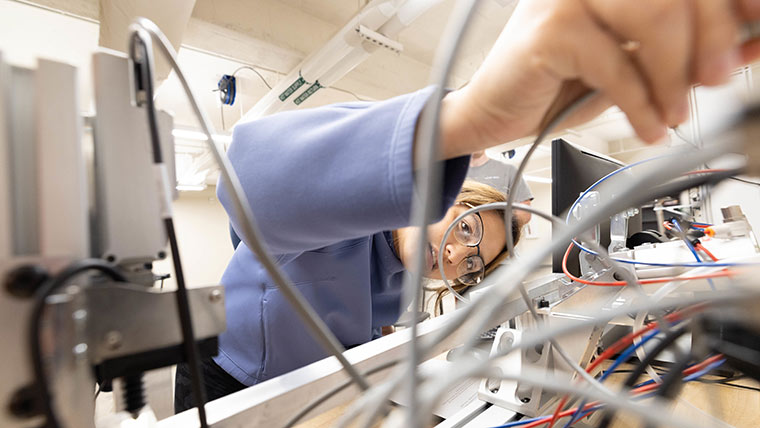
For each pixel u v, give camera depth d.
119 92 0.24
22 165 0.19
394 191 0.34
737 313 0.21
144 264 0.26
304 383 0.32
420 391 0.15
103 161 0.23
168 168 0.26
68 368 0.19
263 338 0.79
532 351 0.45
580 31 0.22
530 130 0.31
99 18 1.58
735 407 0.49
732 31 0.20
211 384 0.87
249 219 0.21
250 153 0.44
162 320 0.23
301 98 2.46
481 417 0.43
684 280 0.41
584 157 0.81
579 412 0.34
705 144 0.15
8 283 0.18
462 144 0.34
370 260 0.92
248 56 2.33
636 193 0.15
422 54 3.01
